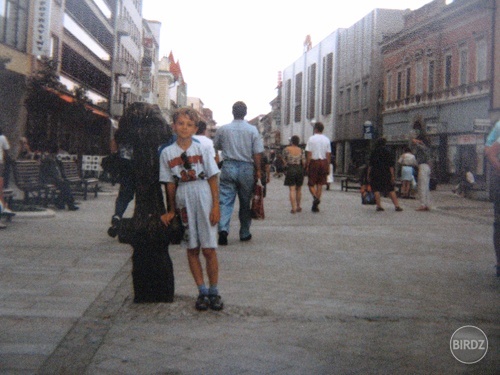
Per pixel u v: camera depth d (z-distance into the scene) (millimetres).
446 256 8852
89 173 28422
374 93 57625
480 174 36562
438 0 44094
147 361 4004
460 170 39469
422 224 13219
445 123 41469
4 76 25828
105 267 7320
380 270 7633
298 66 90438
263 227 12078
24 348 4172
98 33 45469
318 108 78562
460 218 14789
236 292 6180
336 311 5445
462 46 39875
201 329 4797
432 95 44000
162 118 5852
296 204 17188
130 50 63906
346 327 4934
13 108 26172
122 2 56969
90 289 6094
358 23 62469
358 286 6621
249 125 9688
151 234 5488
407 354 4262
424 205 17047
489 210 18516
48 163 14969
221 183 9711
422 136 17312
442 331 4863
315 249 9281
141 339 4500
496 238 7289
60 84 24531
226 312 5332
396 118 51031
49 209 13883
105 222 12305
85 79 41062
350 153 66438
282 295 6082
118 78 55812
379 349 4363
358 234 11234
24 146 21938
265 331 4773
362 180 18688
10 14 24438
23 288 6043
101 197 20219
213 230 5422
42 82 23672
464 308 5672
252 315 5250
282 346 4387
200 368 3887
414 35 47188
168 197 5523
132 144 5719
